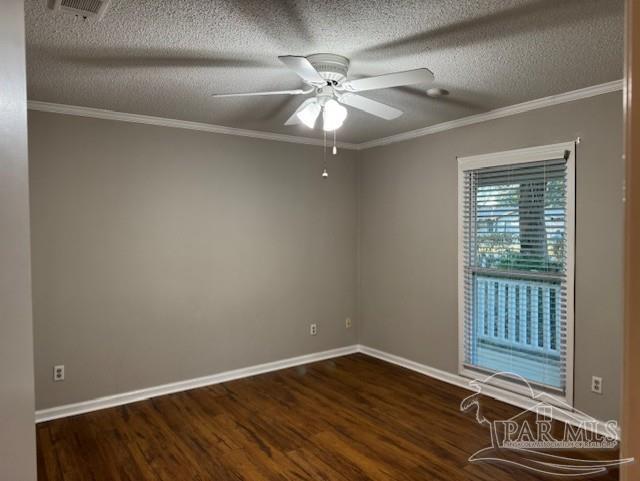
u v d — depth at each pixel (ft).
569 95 10.32
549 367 11.11
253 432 10.36
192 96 10.49
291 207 15.24
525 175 11.44
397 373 14.47
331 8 6.38
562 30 7.10
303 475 8.55
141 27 6.93
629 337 1.45
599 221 9.98
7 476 1.51
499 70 8.90
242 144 14.11
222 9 6.39
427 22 6.81
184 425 10.74
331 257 16.26
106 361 11.90
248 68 8.69
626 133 1.47
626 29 1.48
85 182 11.52
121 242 12.07
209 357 13.60
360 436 10.13
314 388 13.19
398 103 11.21
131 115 12.03
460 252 13.01
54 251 11.14
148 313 12.53
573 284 10.46
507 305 12.02
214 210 13.61
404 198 14.88
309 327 15.76
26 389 1.72
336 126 8.70
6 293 1.51
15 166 1.61
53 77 9.14
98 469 8.79
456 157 13.09
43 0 6.07
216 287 13.70
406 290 14.93
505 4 6.31
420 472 8.63
